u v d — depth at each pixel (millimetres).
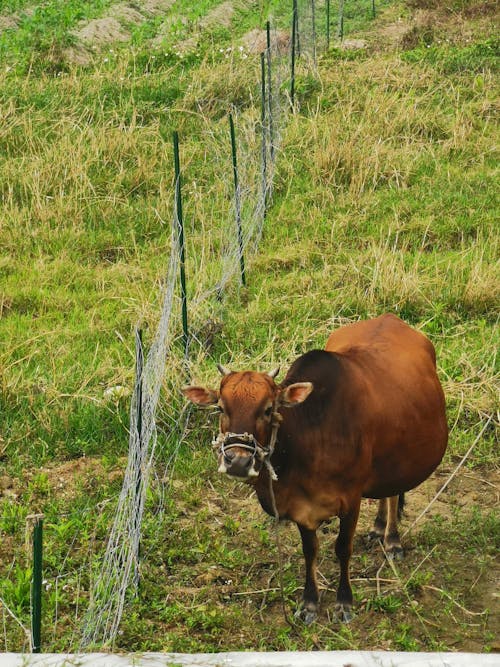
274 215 35281
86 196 37094
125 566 17031
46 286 31250
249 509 20281
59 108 44312
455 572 17812
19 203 37219
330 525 19594
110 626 15945
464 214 34000
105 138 40094
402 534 19125
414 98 43125
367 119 41031
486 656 12414
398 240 32688
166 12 71188
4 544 18953
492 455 21859
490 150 38938
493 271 29359
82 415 23297
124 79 47469
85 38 58719
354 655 12531
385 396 16328
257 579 17906
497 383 24031
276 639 15977
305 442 15320
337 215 34312
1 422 23328
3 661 12812
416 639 16031
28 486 20953
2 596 17109
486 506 20156
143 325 27250
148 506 20000
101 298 30172
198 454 22172
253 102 44344
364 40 57688
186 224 34781
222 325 27109
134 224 35469
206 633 16250
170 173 38438
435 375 17812
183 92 46031
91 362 25672
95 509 20016
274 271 31375
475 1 59938
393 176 36969
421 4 63625
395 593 17250
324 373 15742
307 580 16547
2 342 26734
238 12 71812
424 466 17281
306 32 56031
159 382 19766
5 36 54312
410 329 18406
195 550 18484
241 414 14422
